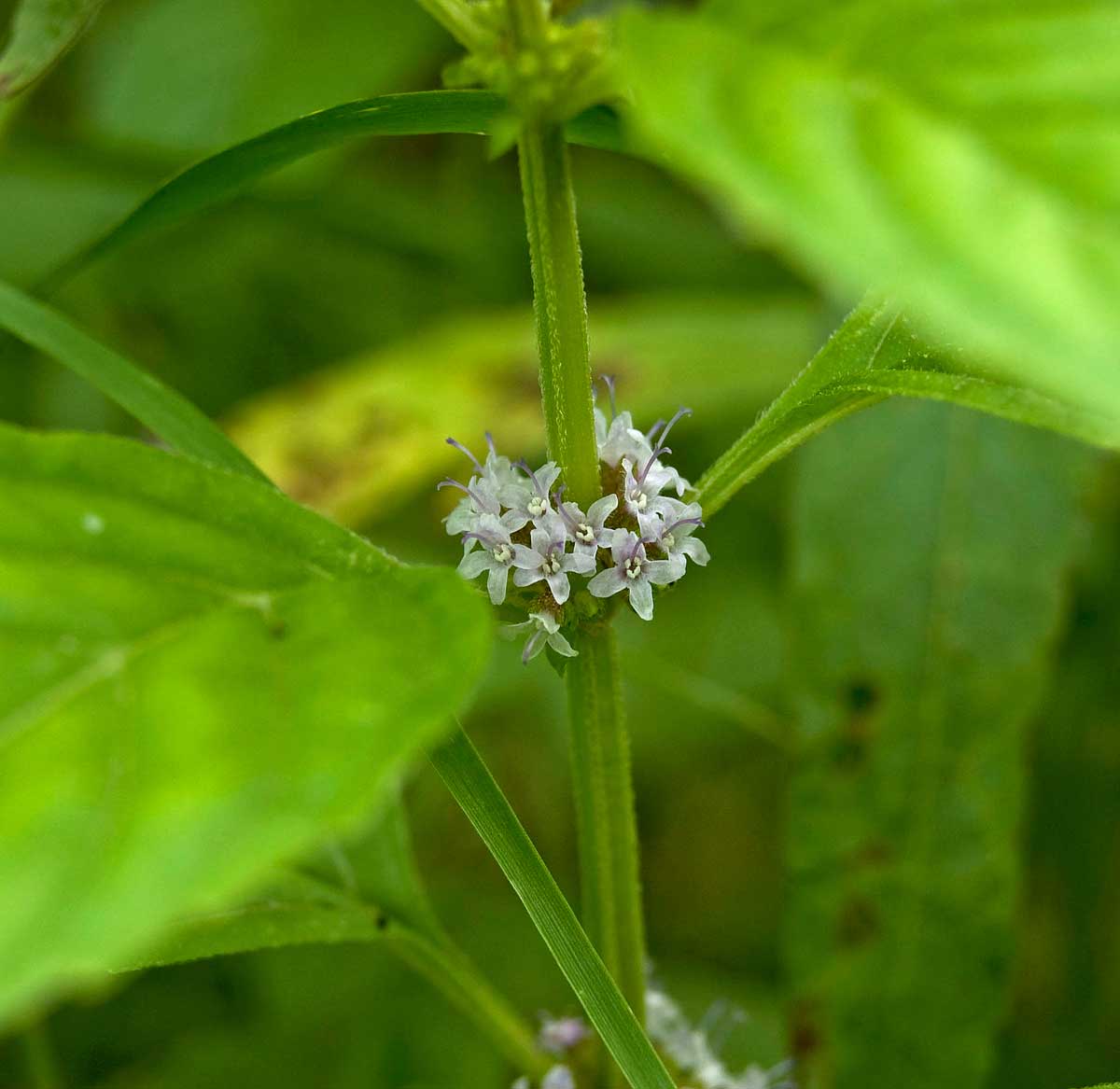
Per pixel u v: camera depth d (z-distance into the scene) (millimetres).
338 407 248
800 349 272
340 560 153
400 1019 244
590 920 183
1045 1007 267
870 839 226
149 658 146
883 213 130
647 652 265
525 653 176
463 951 260
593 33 161
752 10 139
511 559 174
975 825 225
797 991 225
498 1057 241
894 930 224
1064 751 273
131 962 179
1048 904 275
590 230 328
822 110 137
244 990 251
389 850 193
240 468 187
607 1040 170
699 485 177
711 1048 244
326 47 286
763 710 260
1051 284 127
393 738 141
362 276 324
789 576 234
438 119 178
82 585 147
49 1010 233
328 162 289
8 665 144
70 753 141
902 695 228
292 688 144
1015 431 232
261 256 317
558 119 164
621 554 174
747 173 133
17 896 137
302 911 190
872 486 233
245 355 319
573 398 171
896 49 138
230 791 140
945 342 170
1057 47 137
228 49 288
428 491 299
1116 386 122
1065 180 133
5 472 151
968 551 231
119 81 290
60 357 184
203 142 283
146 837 139
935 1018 223
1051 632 230
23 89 177
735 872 296
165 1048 249
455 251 321
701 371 269
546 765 283
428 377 251
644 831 293
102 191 287
